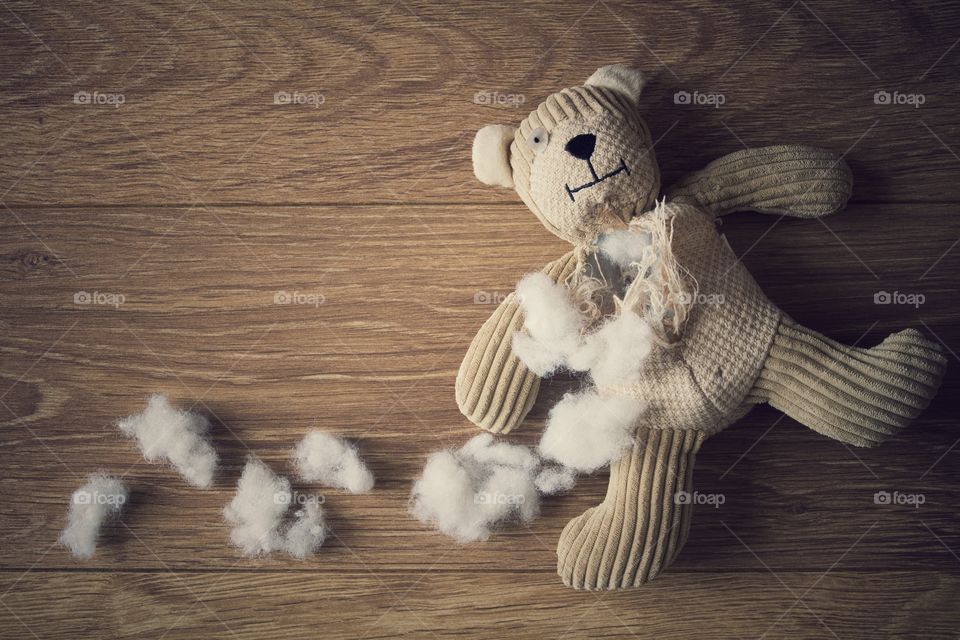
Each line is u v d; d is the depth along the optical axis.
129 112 0.64
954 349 0.63
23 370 0.64
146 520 0.63
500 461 0.62
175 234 0.64
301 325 0.64
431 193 0.63
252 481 0.63
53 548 0.63
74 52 0.64
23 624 0.63
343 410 0.63
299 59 0.64
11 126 0.64
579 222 0.58
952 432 0.63
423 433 0.63
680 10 0.63
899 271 0.63
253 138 0.64
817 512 0.63
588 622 0.63
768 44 0.63
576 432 0.59
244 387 0.64
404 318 0.63
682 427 0.60
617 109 0.58
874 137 0.63
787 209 0.61
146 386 0.64
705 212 0.61
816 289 0.63
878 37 0.63
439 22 0.64
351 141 0.64
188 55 0.64
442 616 0.63
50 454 0.64
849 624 0.63
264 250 0.64
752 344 0.58
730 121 0.63
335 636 0.63
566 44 0.63
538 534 0.63
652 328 0.57
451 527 0.62
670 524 0.59
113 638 0.63
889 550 0.63
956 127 0.63
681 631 0.63
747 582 0.63
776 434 0.63
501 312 0.61
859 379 0.57
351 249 0.64
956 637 0.62
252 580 0.63
